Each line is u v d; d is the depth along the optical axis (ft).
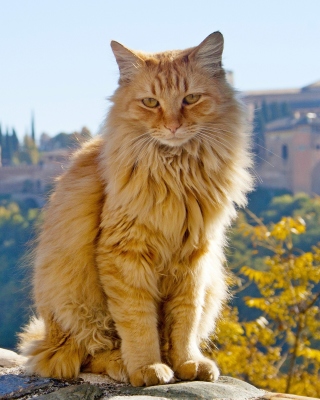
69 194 12.08
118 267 11.25
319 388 22.54
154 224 11.17
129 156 11.35
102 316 11.87
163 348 11.94
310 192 164.96
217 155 11.60
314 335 22.68
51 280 11.82
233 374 22.34
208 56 12.14
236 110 12.16
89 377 11.37
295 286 23.50
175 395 9.95
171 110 11.45
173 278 11.81
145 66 11.97
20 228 87.86
